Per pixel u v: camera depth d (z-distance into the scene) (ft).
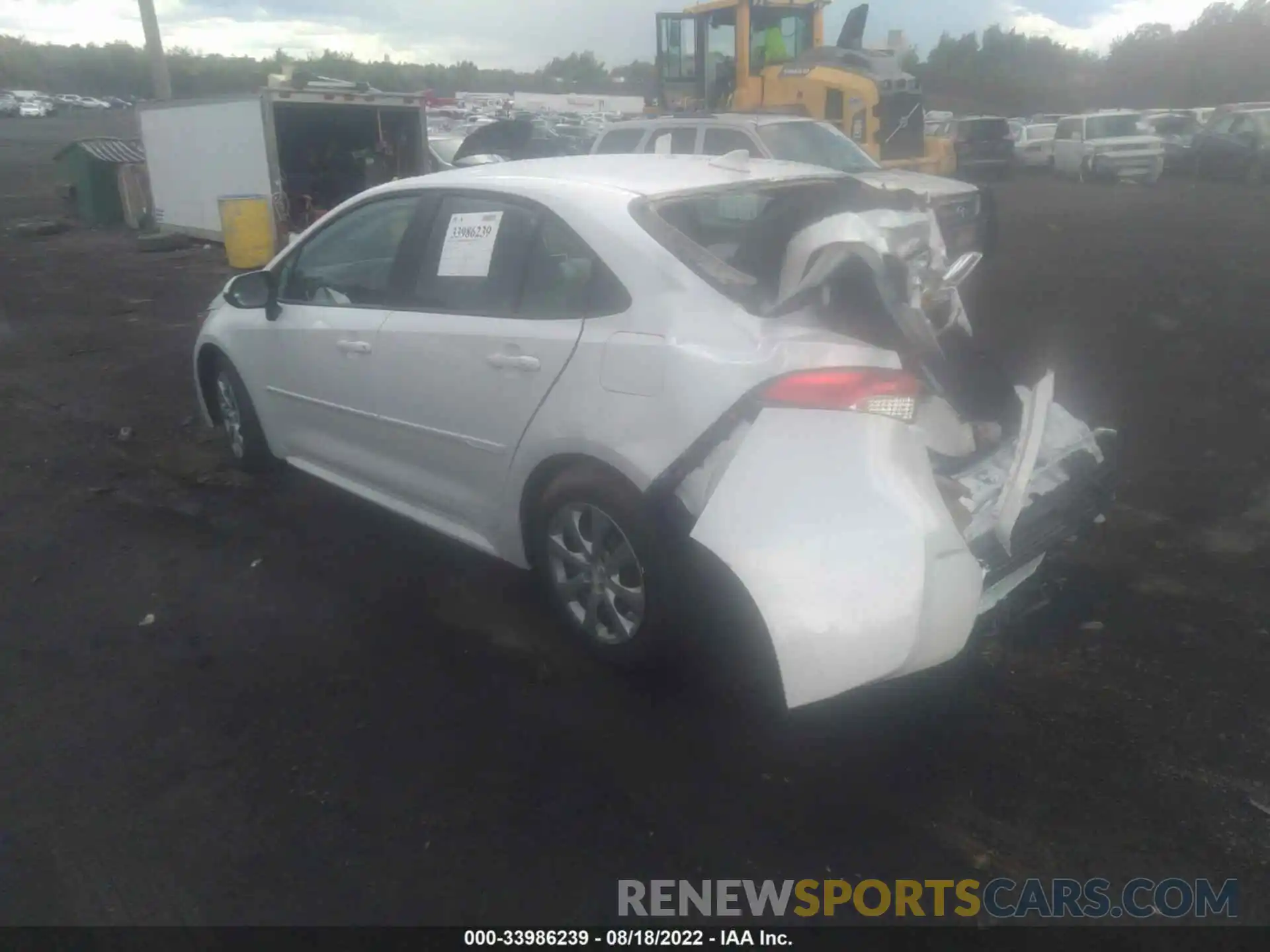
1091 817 10.36
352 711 12.30
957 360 12.51
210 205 52.11
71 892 9.58
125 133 146.00
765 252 12.75
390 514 17.95
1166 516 17.17
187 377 27.45
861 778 10.98
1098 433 13.91
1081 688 12.45
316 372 16.37
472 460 13.84
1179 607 14.24
